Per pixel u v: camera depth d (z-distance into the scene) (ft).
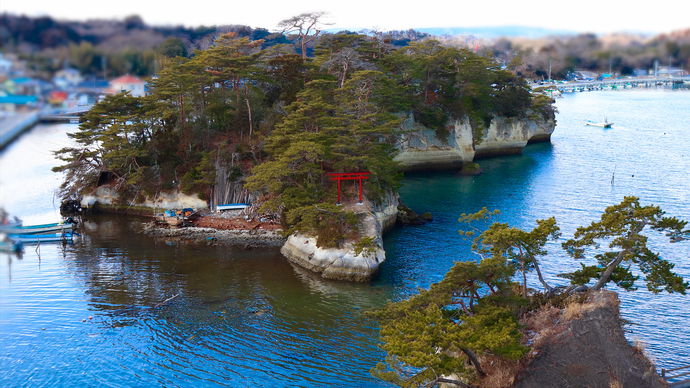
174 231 302.66
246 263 256.73
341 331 187.32
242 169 335.26
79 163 343.67
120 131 339.57
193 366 165.89
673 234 135.95
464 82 482.28
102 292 220.64
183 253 271.08
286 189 269.64
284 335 184.75
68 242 286.05
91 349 175.63
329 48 393.50
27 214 314.76
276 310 204.33
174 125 361.30
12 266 250.16
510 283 145.28
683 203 325.21
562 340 123.95
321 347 176.65
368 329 188.65
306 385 155.43
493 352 118.62
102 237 298.15
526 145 577.02
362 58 396.57
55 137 340.39
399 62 423.64
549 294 146.10
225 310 204.33
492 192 373.61
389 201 306.14
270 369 163.84
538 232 141.59
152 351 174.60
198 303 210.59
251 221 314.35
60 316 198.80
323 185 294.87
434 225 305.94
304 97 316.60
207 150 348.59
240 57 337.93
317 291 222.28
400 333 124.67
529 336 129.59
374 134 293.02
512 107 521.24
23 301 210.59
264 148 302.66
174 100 353.92
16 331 187.21
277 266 252.62
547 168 451.12
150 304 209.46
